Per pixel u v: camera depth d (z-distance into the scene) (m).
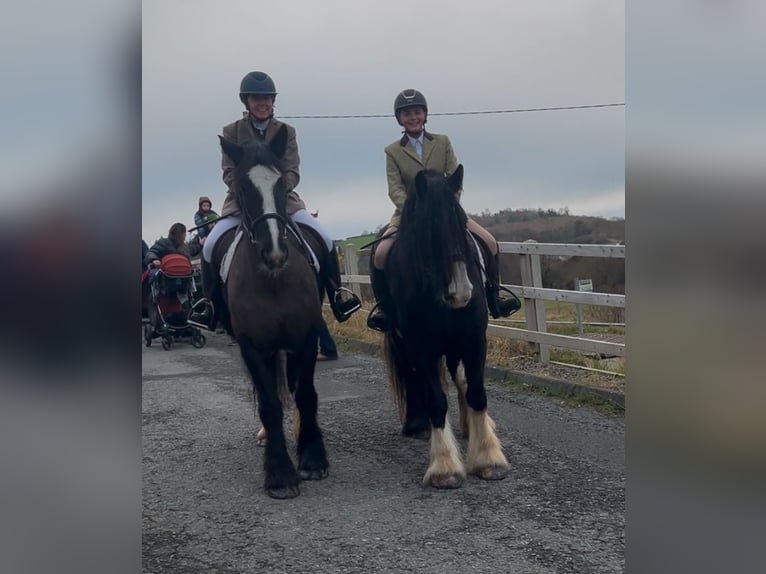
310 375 4.34
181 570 3.12
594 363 6.66
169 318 9.67
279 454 4.06
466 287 3.69
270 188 3.95
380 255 4.54
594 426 5.05
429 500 3.84
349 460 4.59
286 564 3.15
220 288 4.73
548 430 4.98
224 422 5.71
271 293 4.03
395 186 4.80
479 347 4.13
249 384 5.08
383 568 3.07
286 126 4.41
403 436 5.08
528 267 6.79
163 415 5.98
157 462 4.67
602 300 6.04
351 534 3.44
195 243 9.94
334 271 4.91
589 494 3.82
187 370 8.12
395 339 4.84
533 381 6.20
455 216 3.80
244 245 4.11
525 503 3.74
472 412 4.25
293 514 3.71
